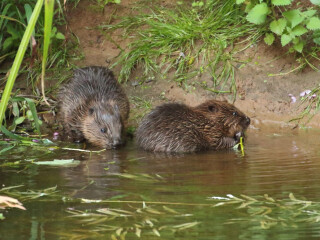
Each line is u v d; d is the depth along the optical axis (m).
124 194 7.79
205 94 13.07
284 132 11.98
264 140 11.37
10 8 14.63
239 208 7.07
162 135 10.87
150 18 14.59
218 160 9.93
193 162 9.83
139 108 13.06
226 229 6.34
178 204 7.26
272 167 9.20
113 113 11.69
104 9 15.10
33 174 9.05
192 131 10.93
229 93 13.00
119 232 6.31
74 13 15.15
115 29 14.74
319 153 10.09
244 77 13.15
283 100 12.66
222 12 14.13
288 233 6.19
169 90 13.34
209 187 8.06
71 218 6.82
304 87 12.77
